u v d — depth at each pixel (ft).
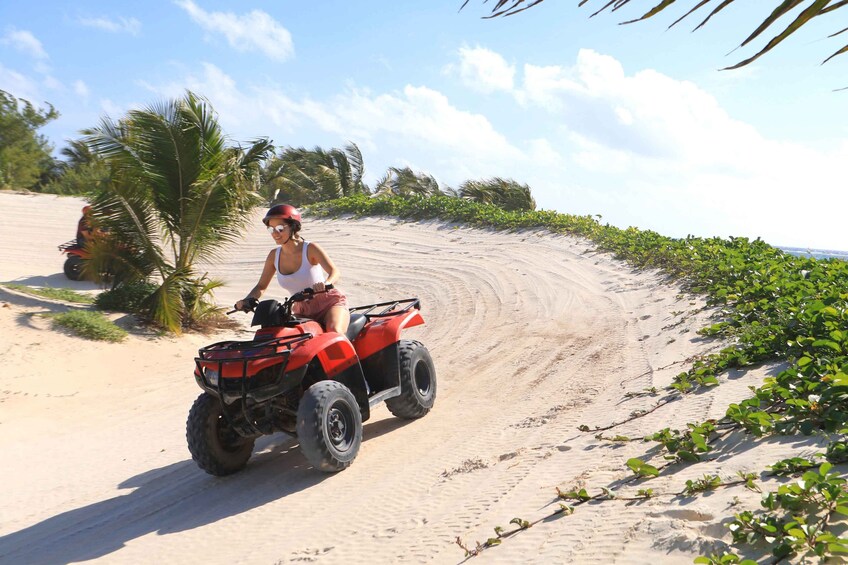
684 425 16.55
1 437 28.37
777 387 15.89
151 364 40.01
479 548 12.24
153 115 43.75
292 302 19.99
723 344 26.11
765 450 13.28
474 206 84.84
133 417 31.04
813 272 32.89
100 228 46.78
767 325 25.53
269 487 19.24
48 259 69.72
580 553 10.93
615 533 11.24
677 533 10.54
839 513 9.89
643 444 15.83
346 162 125.18
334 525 15.37
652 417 18.31
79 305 49.06
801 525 9.32
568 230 71.36
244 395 18.70
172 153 44.29
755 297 31.73
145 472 22.98
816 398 14.66
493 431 21.35
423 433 22.49
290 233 21.06
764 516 10.26
